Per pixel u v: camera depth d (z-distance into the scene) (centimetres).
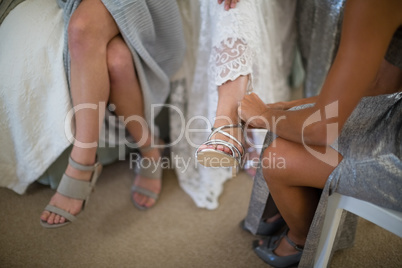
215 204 122
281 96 139
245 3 102
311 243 84
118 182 133
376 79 89
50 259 104
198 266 103
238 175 136
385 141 73
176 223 117
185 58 126
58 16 105
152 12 107
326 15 115
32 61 101
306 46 135
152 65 112
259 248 104
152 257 105
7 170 117
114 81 106
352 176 74
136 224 117
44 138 110
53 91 104
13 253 105
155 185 125
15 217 117
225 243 110
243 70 98
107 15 99
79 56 96
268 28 117
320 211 80
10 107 105
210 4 106
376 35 64
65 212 100
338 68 68
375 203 73
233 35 99
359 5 64
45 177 122
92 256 105
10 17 106
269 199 99
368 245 107
